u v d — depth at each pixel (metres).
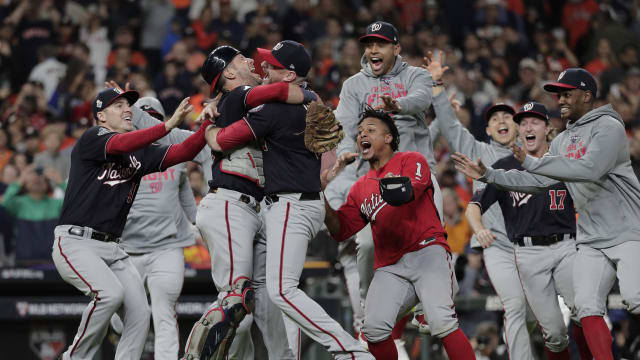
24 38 52.81
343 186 31.05
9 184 39.00
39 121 46.84
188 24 55.53
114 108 21.75
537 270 24.20
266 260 19.58
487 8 59.53
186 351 19.02
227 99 19.70
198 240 31.89
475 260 35.00
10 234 34.72
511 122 27.30
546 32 61.00
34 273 29.92
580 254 22.28
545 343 24.98
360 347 19.00
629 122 51.81
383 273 20.75
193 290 31.00
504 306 25.48
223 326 19.05
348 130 23.56
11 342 29.91
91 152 20.70
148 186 25.08
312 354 30.78
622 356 32.78
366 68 23.66
